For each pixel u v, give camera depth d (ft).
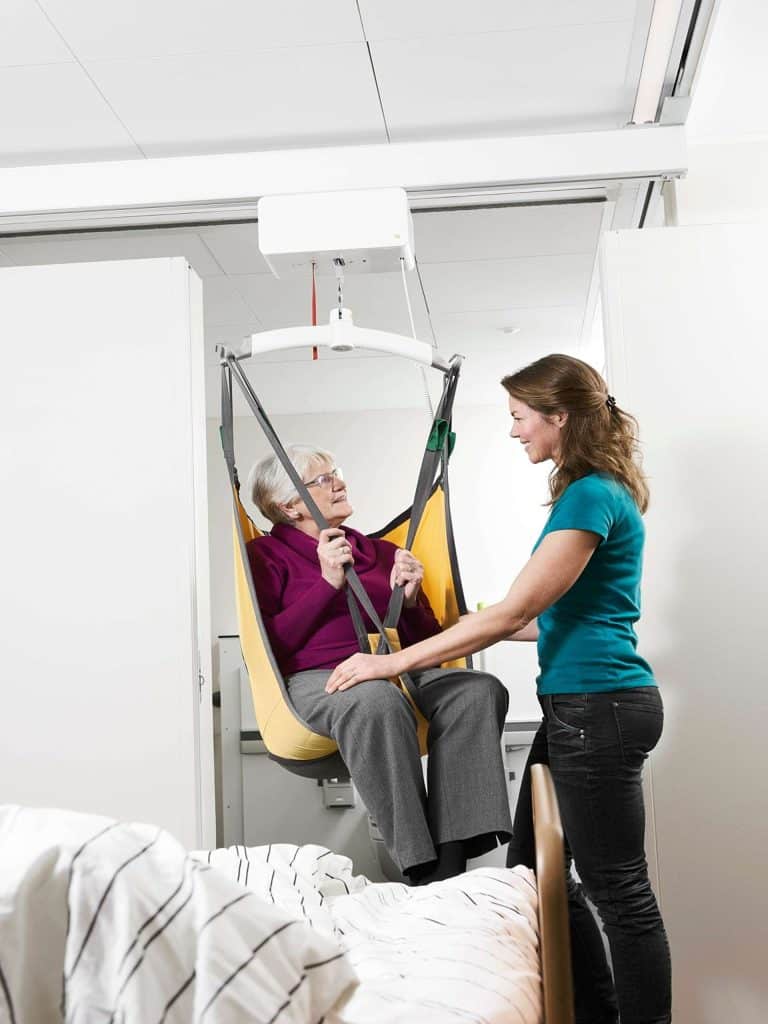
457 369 7.80
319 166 9.53
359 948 3.87
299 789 13.33
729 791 8.30
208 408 20.07
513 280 13.91
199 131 9.77
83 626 9.18
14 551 9.32
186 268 9.52
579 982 6.58
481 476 20.66
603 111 9.62
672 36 8.34
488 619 6.66
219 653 13.57
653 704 6.77
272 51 8.52
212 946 2.54
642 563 7.84
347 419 20.97
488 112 9.60
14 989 2.42
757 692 8.39
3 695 9.18
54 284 9.56
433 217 11.59
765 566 8.52
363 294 14.29
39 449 9.41
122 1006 2.45
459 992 3.32
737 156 10.46
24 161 10.20
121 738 9.04
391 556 8.65
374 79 8.99
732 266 8.84
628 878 6.62
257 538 8.34
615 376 8.81
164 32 8.20
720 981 8.13
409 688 7.25
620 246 8.93
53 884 2.57
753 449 8.66
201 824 9.07
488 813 6.81
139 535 9.23
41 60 8.51
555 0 7.93
